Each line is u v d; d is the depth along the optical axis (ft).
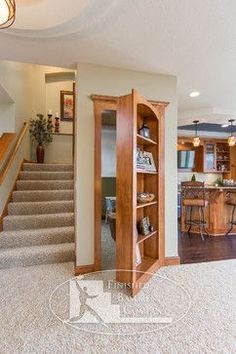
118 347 6.01
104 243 15.06
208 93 14.43
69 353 5.80
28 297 8.26
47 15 7.20
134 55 9.85
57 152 20.63
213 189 18.22
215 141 27.48
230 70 11.28
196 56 9.95
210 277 10.19
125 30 8.10
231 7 7.06
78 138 10.51
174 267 11.37
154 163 11.46
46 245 12.16
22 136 15.85
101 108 10.71
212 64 10.68
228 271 10.88
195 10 7.16
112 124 17.62
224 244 15.55
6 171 12.74
